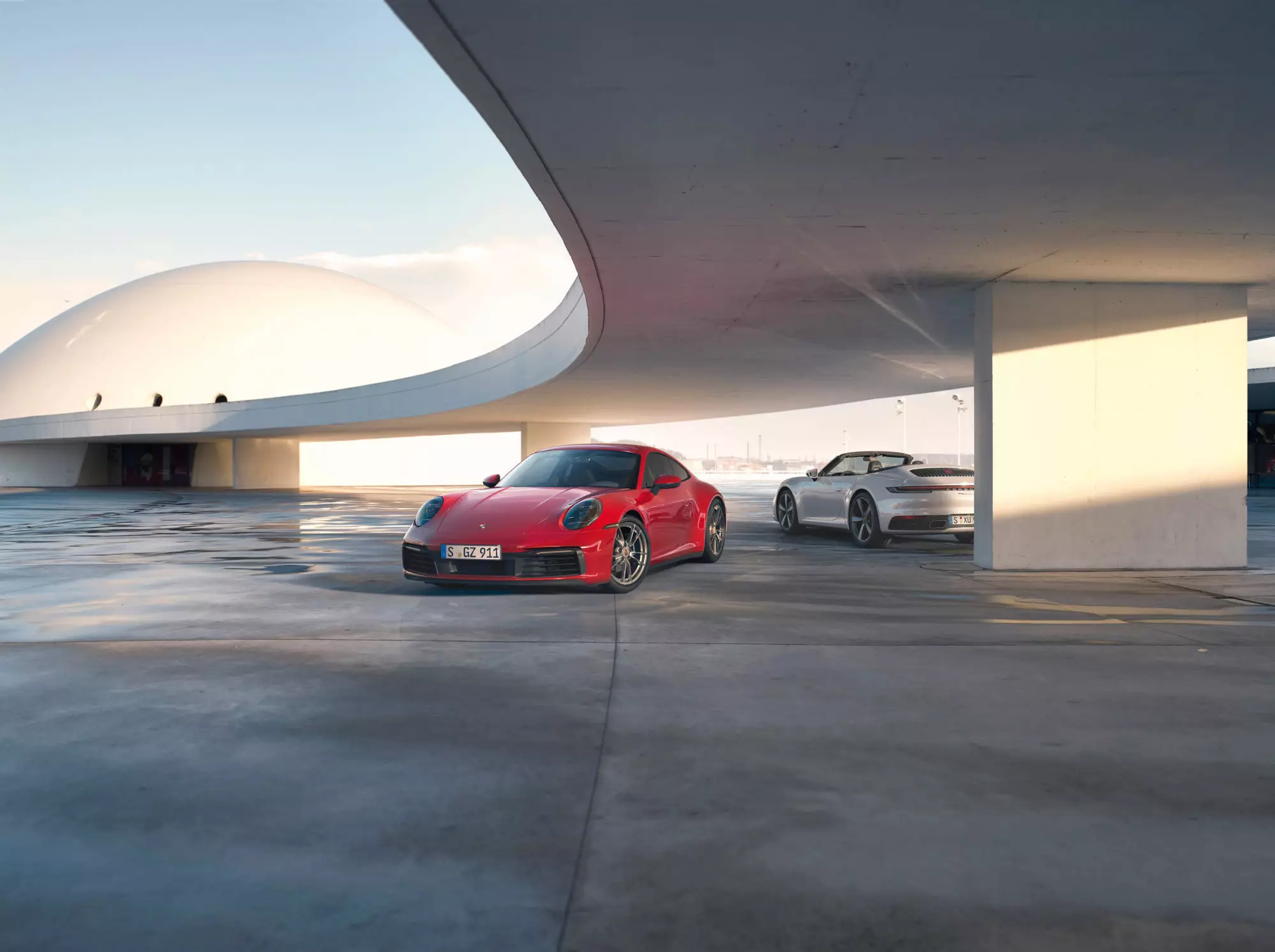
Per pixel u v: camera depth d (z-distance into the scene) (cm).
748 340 1154
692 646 465
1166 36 344
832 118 422
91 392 4597
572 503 643
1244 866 217
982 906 197
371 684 388
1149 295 788
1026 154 470
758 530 1290
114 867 216
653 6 321
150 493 3206
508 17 329
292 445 3709
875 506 977
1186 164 487
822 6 321
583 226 604
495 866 216
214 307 4869
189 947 180
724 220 588
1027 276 760
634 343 1184
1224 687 384
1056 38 346
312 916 193
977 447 816
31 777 277
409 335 5078
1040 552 780
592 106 407
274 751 300
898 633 500
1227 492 794
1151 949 180
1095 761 291
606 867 215
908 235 627
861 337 1134
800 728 325
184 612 571
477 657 438
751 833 234
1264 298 855
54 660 435
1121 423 787
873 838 232
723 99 400
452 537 629
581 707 353
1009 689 379
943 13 327
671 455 816
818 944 182
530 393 1808
